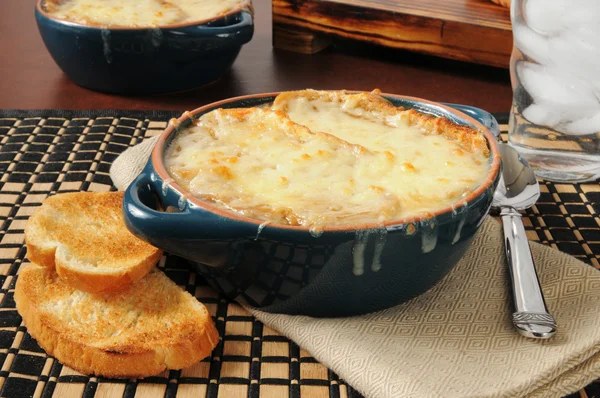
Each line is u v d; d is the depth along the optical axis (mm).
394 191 422
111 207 481
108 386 400
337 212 405
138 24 627
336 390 402
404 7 700
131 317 420
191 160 437
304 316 426
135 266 429
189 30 621
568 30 509
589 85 520
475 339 415
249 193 417
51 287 434
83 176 538
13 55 727
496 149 444
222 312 441
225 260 408
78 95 656
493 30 665
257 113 466
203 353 409
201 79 660
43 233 452
